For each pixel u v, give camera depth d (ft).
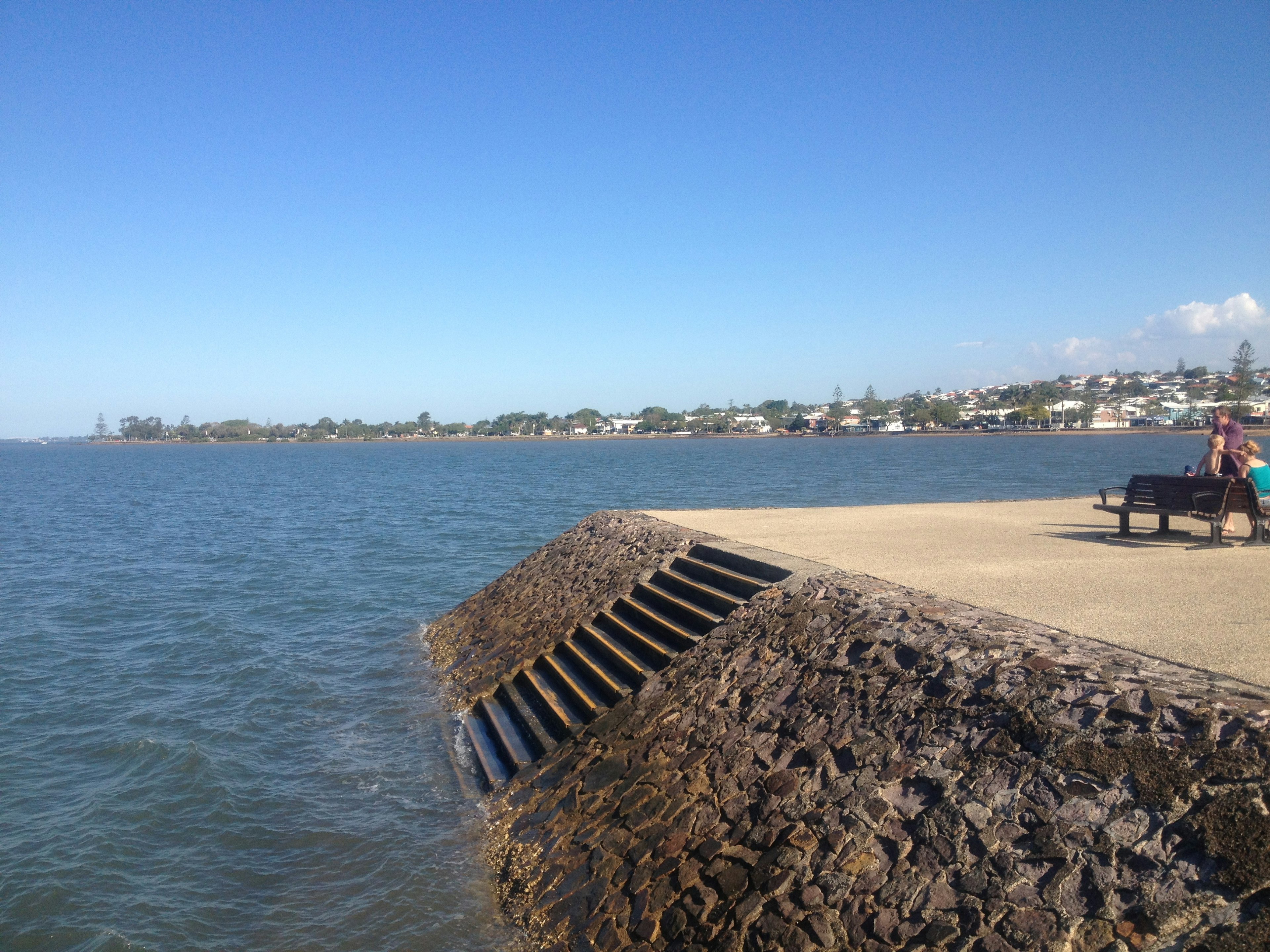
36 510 153.79
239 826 28.19
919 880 15.23
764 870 17.76
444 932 21.91
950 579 28.14
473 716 37.40
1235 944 11.32
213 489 213.46
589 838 23.25
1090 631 20.77
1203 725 14.24
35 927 22.72
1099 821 13.93
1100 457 278.26
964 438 592.60
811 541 38.73
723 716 23.88
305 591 68.33
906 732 18.34
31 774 32.32
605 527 51.88
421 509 140.77
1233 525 40.57
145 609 61.98
